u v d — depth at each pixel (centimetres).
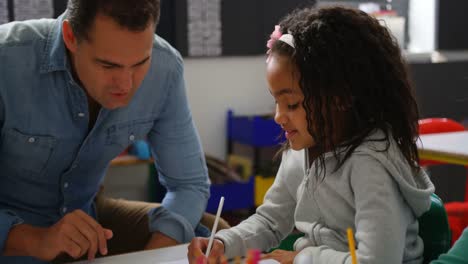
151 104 152
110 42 111
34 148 139
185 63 340
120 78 116
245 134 341
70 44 122
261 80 365
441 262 93
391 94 103
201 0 337
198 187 162
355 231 102
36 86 135
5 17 295
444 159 192
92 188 157
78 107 137
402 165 100
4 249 118
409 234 107
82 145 143
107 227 172
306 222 114
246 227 121
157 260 111
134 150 307
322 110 101
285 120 105
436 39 394
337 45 101
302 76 100
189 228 150
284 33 108
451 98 355
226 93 356
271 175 335
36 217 151
